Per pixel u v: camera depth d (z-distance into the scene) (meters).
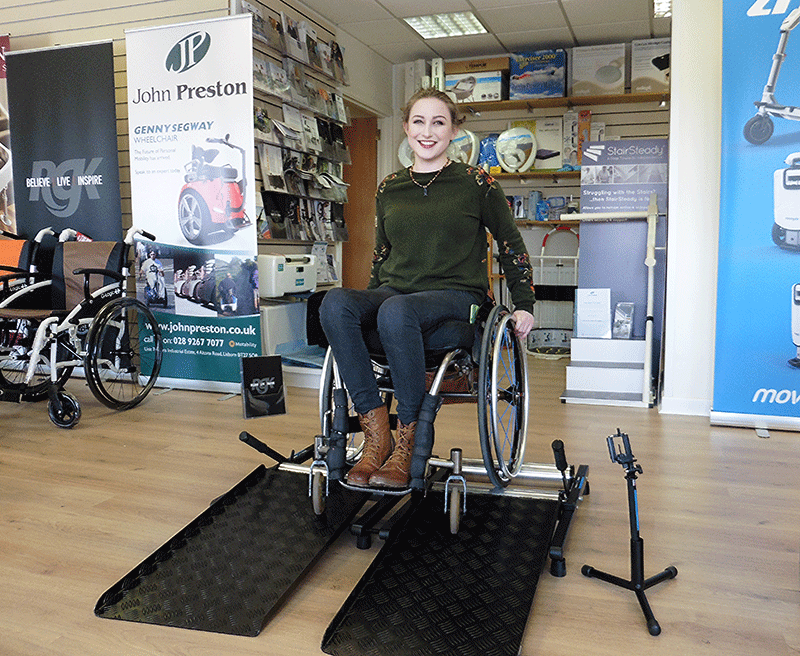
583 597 1.78
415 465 1.91
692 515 2.33
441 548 1.95
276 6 4.96
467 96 6.55
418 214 2.27
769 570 1.93
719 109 3.55
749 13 3.29
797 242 3.30
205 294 4.27
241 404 4.02
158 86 4.20
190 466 2.84
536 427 3.50
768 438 3.30
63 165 4.53
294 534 2.03
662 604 1.74
